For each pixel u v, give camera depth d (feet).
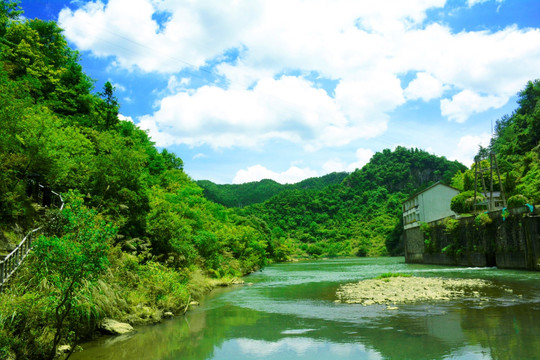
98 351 35.99
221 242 136.26
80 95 110.83
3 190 44.47
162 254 75.51
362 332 42.04
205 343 39.19
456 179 328.29
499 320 44.86
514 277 98.07
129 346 37.91
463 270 133.39
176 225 82.69
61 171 57.77
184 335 42.93
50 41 120.67
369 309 57.11
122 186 67.67
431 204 216.33
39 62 99.91
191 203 151.33
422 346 35.22
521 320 44.39
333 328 44.83
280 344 38.32
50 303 30.32
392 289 77.20
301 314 55.42
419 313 51.62
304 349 36.11
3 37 100.53
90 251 27.53
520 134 322.96
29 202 47.55
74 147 65.92
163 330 45.68
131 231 69.00
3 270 31.99
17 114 48.42
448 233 173.17
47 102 93.35
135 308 50.16
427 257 201.16
